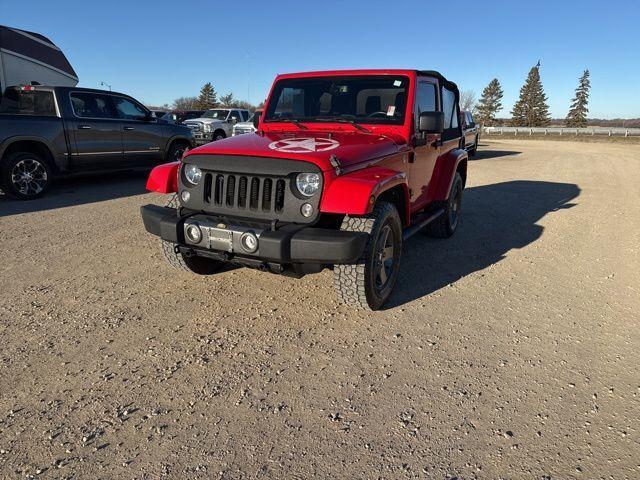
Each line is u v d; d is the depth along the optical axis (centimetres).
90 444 235
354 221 347
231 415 258
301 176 327
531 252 557
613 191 1023
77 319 362
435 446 238
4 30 1842
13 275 448
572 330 361
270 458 228
